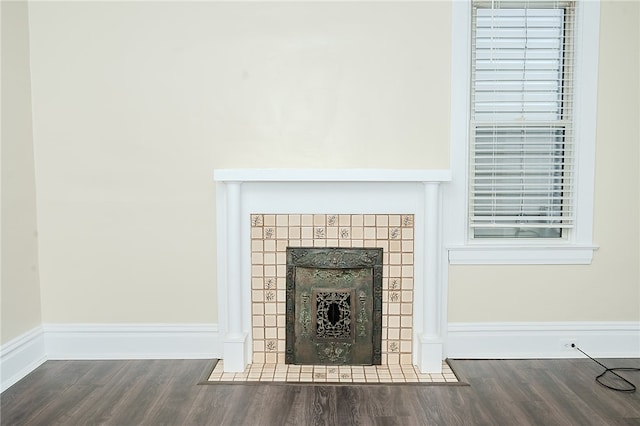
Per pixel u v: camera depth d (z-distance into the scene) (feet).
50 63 9.78
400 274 9.84
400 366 9.87
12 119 9.30
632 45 9.93
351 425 7.66
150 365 9.89
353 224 9.77
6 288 9.09
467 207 10.09
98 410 8.09
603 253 10.22
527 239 10.32
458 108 9.86
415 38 9.78
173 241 10.07
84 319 10.19
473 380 9.25
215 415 7.95
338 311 9.85
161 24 9.75
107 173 9.96
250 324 9.95
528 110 10.19
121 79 9.82
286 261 9.81
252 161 9.94
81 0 9.70
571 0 9.93
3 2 9.04
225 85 9.85
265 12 9.75
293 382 9.14
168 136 9.91
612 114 10.04
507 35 10.02
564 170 10.22
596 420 7.77
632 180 10.14
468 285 10.18
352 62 9.81
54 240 10.07
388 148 9.92
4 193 9.07
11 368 9.11
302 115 9.88
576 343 10.31
